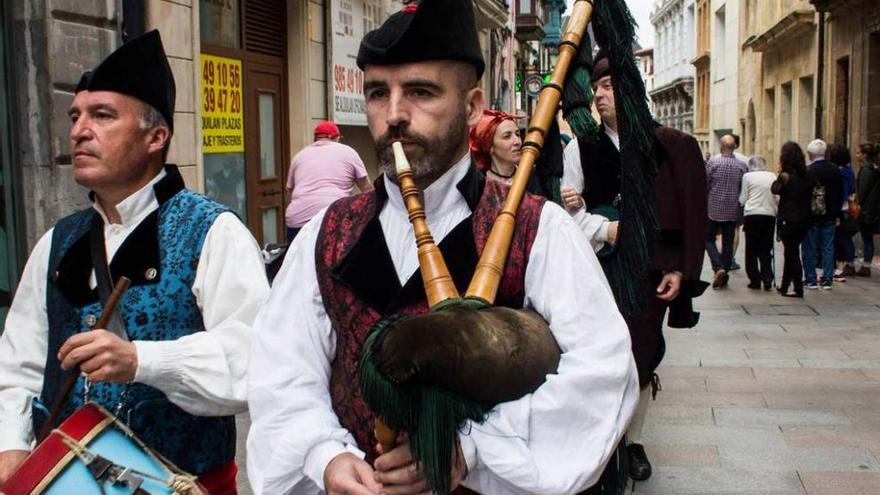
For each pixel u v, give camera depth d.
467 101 1.81
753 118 29.72
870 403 5.86
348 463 1.66
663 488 4.40
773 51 25.36
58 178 5.38
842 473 4.60
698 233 3.93
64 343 2.12
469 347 1.51
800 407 5.78
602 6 2.17
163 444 2.20
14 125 5.26
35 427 2.24
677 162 3.97
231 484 2.39
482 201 1.83
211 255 2.23
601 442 1.62
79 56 5.58
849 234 12.12
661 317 4.00
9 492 1.92
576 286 1.74
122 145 2.25
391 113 1.74
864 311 9.49
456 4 1.75
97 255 2.24
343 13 10.93
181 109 6.96
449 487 1.53
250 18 8.74
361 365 1.55
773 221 10.97
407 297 1.74
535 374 1.59
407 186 1.74
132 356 2.04
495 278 1.71
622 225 2.14
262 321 1.87
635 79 2.19
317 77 10.23
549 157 2.25
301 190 7.11
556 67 2.05
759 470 4.64
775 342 7.86
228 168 8.27
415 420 1.52
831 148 11.99
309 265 1.86
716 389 6.24
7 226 5.22
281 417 1.76
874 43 15.82
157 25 6.52
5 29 5.21
